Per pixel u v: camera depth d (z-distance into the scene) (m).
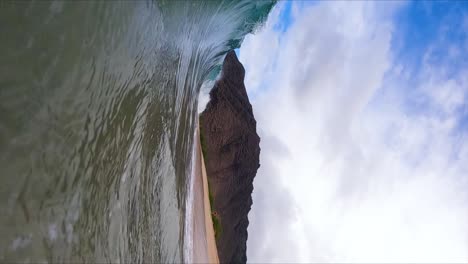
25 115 2.60
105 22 3.72
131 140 4.62
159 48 5.60
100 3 3.60
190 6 7.05
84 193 3.28
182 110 8.70
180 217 8.55
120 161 4.23
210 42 10.81
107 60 3.78
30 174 2.58
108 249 3.83
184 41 7.42
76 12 3.24
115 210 4.07
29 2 2.74
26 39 2.68
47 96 2.83
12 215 2.38
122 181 4.31
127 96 4.40
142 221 5.21
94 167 3.51
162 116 6.30
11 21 2.58
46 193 2.72
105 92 3.76
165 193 6.87
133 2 4.34
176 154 8.10
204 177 20.28
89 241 3.34
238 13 11.13
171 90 6.89
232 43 13.88
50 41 2.91
